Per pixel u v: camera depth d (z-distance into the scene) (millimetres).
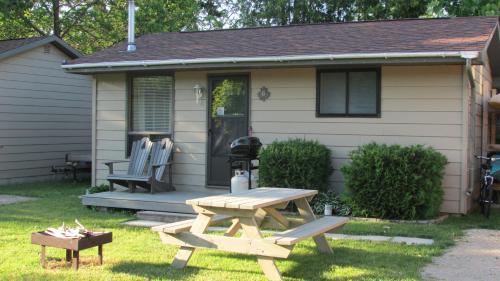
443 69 7910
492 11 14797
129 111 10273
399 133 8203
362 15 20188
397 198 7438
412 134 8125
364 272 4973
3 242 6098
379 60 7770
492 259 5492
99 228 7078
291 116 8930
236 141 8305
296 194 5551
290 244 4535
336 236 6594
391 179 7449
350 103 8562
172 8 21047
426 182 7316
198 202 4887
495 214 8266
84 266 5145
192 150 9727
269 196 5324
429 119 8016
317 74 8727
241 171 8594
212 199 5047
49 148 13375
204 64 8961
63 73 13750
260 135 9156
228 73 9391
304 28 10648
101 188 9945
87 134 14523
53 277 4750
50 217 7867
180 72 9797
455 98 7855
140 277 4781
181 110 9805
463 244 6184
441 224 7336
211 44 10180
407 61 7637
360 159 7660
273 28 11102
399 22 10031
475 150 8758
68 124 13914
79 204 9203
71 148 14008
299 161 8039
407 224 7305
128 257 5496
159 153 9594
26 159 12773
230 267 5152
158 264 5246
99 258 5227
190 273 4934
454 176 7922
